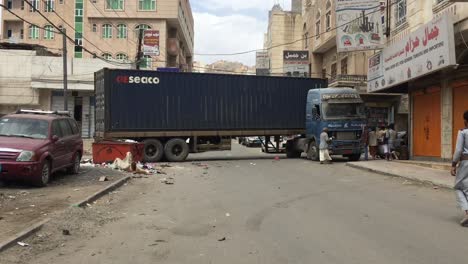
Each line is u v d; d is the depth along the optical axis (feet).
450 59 49.60
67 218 28.94
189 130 80.64
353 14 75.15
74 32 223.71
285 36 220.43
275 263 20.48
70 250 22.95
